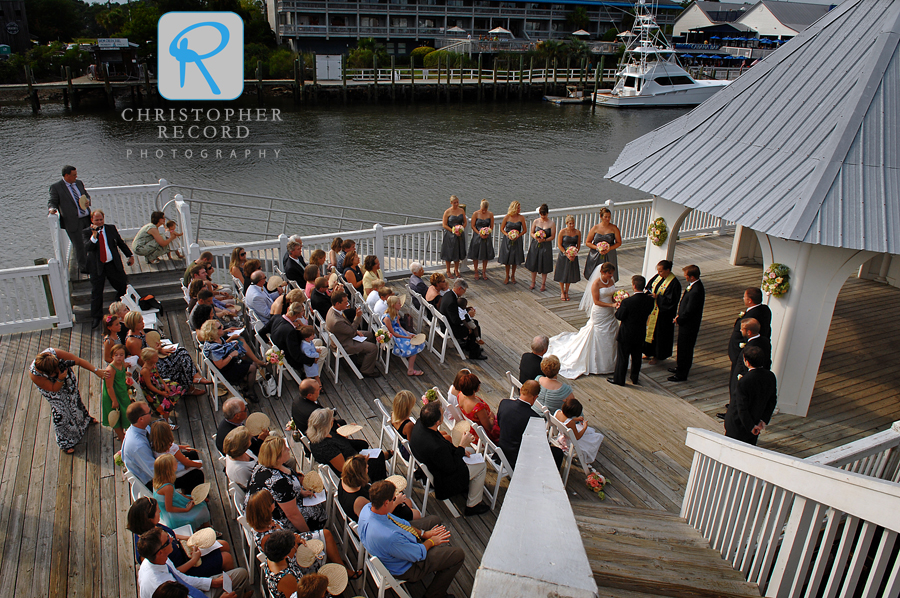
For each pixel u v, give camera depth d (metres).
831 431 7.50
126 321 6.79
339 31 66.69
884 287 12.07
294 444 6.73
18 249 19.52
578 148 36.94
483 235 11.50
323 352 7.70
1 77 50.94
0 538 5.32
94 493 5.93
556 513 2.18
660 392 8.20
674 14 90.69
